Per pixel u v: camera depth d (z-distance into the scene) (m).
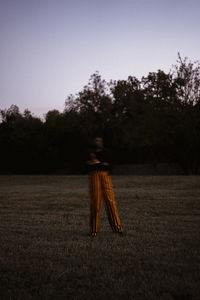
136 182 15.17
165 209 7.00
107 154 4.77
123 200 8.74
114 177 21.05
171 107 26.75
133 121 31.42
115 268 3.05
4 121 50.81
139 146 29.16
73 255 3.53
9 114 51.22
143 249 3.72
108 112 40.38
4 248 3.90
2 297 2.46
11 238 4.46
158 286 2.57
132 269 3.01
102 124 40.69
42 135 43.62
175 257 3.36
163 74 28.28
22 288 2.65
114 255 3.48
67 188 14.04
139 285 2.62
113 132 39.62
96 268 3.07
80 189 12.98
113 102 41.31
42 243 4.09
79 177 22.44
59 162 44.56
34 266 3.17
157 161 34.78
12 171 45.66
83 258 3.38
